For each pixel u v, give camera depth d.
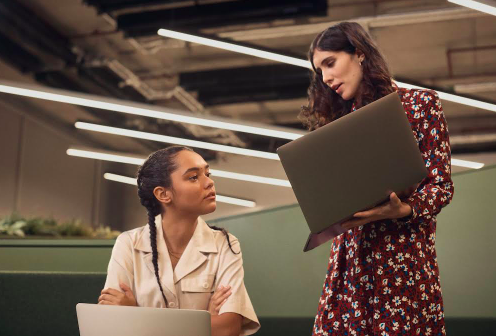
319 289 2.99
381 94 1.74
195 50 8.05
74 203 11.02
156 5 6.82
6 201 9.53
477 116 9.53
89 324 1.59
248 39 7.36
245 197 11.44
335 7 6.80
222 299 1.88
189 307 1.92
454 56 7.92
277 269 3.11
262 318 3.10
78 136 10.91
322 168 1.57
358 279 1.64
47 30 7.77
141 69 8.59
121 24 7.05
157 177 1.93
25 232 4.20
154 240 1.93
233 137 10.58
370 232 1.65
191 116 6.47
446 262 2.82
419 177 1.53
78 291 2.32
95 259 3.22
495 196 2.76
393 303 1.59
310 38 7.43
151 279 1.92
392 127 1.53
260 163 11.38
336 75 1.78
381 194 1.53
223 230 2.03
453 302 2.77
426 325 1.59
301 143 1.59
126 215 12.21
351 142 1.55
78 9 7.42
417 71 8.34
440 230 2.87
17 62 7.98
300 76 8.23
